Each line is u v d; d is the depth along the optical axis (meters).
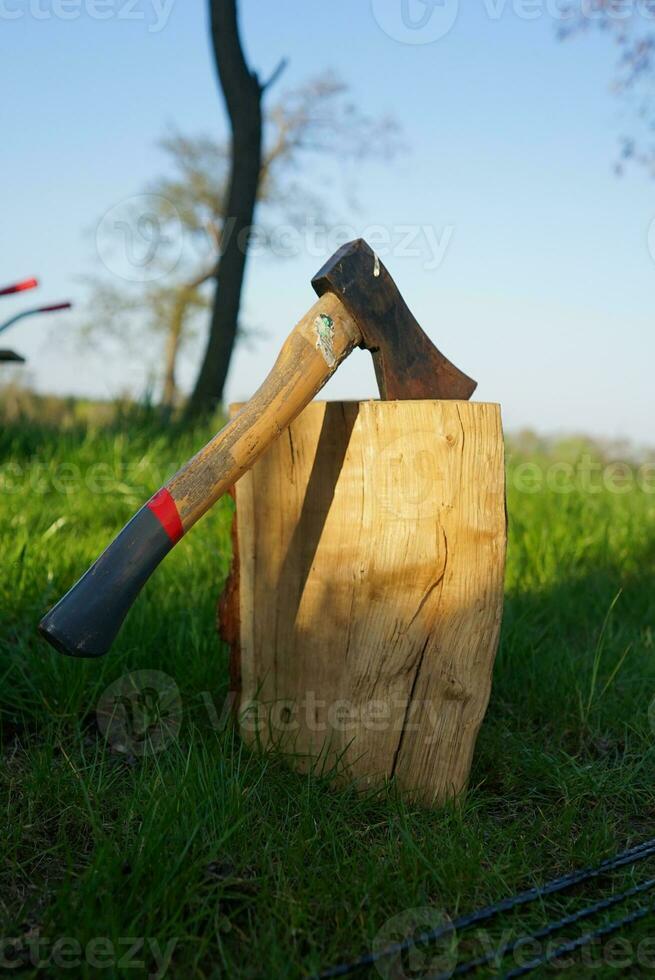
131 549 1.82
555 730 2.68
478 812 2.23
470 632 2.21
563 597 3.81
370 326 2.14
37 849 1.95
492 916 1.78
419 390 2.25
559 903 1.84
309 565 2.32
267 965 1.60
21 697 2.68
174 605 3.26
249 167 8.42
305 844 1.91
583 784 2.31
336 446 2.25
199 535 4.05
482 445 2.19
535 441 7.64
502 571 2.24
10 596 3.16
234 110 8.35
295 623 2.35
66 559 3.56
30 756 2.31
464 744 2.23
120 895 1.72
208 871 1.83
